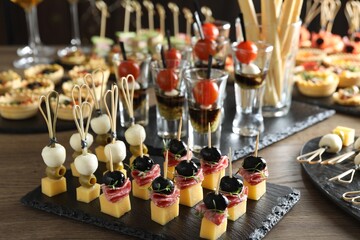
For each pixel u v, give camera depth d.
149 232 0.51
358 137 0.71
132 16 1.53
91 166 0.56
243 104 0.72
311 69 0.96
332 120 0.80
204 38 0.79
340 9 1.42
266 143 0.71
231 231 0.52
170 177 0.61
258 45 0.72
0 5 1.52
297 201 0.58
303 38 1.08
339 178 0.59
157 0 1.51
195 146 0.68
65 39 1.57
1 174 0.64
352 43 1.06
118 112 0.82
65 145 0.72
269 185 0.60
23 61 1.07
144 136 0.63
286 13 0.76
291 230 0.53
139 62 0.74
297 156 0.69
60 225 0.54
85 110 0.78
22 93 0.84
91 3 1.53
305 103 0.86
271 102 0.79
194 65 0.81
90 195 0.57
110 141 0.65
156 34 1.10
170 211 0.53
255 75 0.70
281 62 0.78
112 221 0.53
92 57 1.03
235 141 0.71
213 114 0.66
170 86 0.69
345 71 0.93
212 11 1.50
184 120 0.74
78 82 0.87
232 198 0.52
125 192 0.54
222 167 0.59
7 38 1.55
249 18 0.77
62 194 0.58
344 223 0.54
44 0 1.53
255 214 0.54
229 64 0.97
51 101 0.79
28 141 0.74
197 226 0.52
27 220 0.55
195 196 0.56
